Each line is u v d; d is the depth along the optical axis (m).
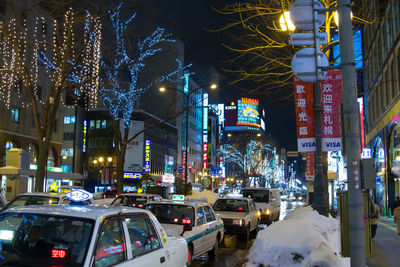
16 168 24.03
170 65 68.56
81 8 16.56
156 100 68.69
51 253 3.94
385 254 12.01
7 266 3.82
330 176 26.45
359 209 5.34
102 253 4.05
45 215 4.31
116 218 4.50
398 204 17.14
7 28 18.28
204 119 87.00
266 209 19.95
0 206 11.13
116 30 20.83
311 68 6.55
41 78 37.03
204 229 10.17
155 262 4.90
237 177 105.94
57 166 42.06
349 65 5.62
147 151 59.41
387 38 27.55
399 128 24.80
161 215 10.17
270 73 13.02
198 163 86.12
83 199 5.32
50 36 36.16
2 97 33.31
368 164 5.36
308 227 7.48
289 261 6.62
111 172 58.00
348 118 5.54
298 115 11.95
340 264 6.54
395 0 25.36
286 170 185.38
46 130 16.25
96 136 62.97
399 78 24.92
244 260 7.33
